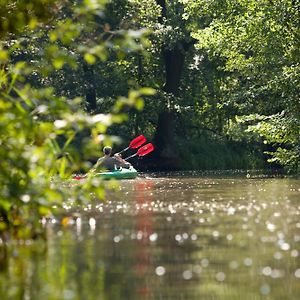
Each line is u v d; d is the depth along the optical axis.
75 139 87.50
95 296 12.87
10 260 16.38
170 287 13.55
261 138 101.56
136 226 22.39
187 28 98.62
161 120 101.62
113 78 101.56
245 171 84.62
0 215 19.61
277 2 64.62
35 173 18.22
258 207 28.62
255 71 70.31
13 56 77.75
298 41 63.38
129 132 102.81
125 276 14.49
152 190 42.91
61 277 14.39
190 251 17.30
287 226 21.86
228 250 17.39
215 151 102.69
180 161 100.94
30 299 12.60
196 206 29.48
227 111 102.25
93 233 20.80
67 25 19.50
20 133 17.61
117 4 90.50
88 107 101.19
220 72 101.31
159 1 101.81
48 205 18.53
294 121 63.06
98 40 19.28
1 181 18.06
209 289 13.40
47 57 19.33
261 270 14.96
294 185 47.50
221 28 70.12
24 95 18.16
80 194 19.11
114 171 63.25
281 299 12.58
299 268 15.12
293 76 63.22
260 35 66.12
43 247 18.20
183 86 107.25
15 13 24.08
